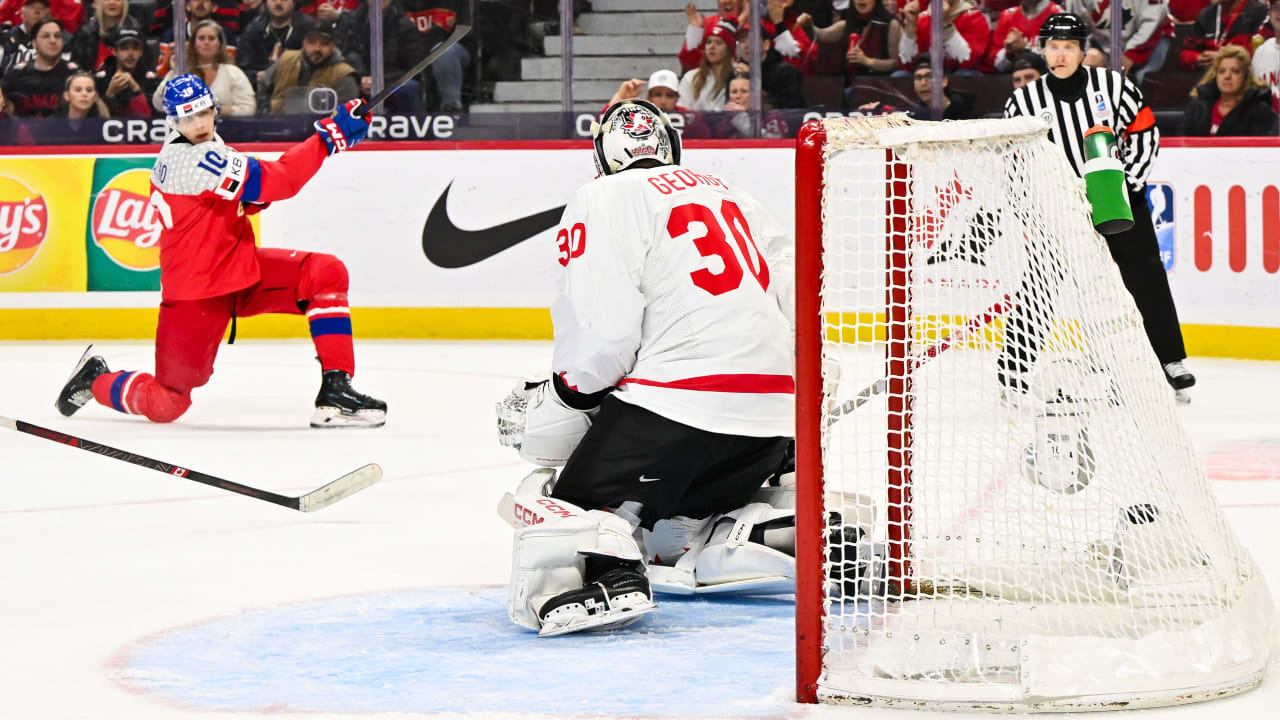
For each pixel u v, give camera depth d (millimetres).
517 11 28062
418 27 26969
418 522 10547
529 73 28266
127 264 25484
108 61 27172
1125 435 6746
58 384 19922
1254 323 22031
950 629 6426
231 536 10086
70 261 25562
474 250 25328
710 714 5895
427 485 12188
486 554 9406
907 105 26312
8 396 18797
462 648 7039
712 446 7746
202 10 26828
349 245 25469
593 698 6125
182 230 15812
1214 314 22328
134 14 27156
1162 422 6957
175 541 9914
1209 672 6039
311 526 10422
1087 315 6883
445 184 25281
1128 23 24859
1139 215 16531
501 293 25328
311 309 16125
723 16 26266
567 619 7145
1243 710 5906
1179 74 24750
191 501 11516
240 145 26031
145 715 5957
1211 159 22125
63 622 7656
